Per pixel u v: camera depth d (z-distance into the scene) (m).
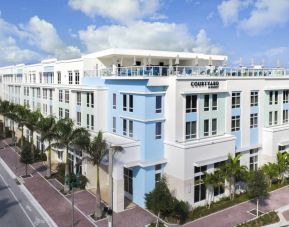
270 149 41.31
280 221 30.38
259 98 41.44
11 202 34.81
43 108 57.41
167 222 30.00
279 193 37.47
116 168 32.22
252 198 35.53
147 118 33.53
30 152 43.75
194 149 32.78
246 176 32.81
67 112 47.47
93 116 40.25
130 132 36.00
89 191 37.59
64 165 43.69
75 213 31.80
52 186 39.41
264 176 32.31
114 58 45.81
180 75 35.91
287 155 38.84
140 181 33.91
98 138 31.11
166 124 34.59
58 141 38.38
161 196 28.72
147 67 35.28
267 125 42.91
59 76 54.75
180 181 32.66
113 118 38.91
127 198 36.09
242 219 30.70
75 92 44.25
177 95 33.47
